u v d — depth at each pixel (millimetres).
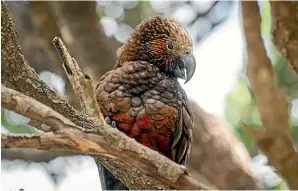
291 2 6332
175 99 6746
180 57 7301
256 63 6547
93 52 10180
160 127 6641
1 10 5141
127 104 6566
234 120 10555
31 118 4250
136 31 7375
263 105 6355
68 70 4852
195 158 10320
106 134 4277
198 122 10422
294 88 9438
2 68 5281
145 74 6785
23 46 11758
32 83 5395
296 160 5973
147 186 5504
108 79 6742
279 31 6457
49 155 11055
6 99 4184
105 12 11578
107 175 6836
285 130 6168
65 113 5410
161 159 4375
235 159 10320
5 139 4109
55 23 9922
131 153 4340
